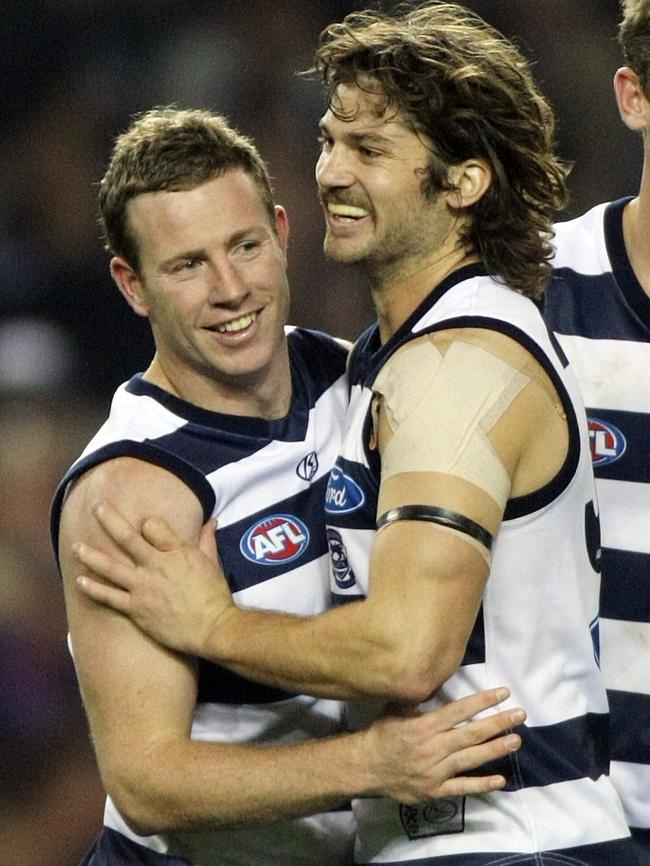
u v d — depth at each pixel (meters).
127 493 9.90
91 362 27.55
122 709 9.75
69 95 29.91
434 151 9.61
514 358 9.21
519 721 8.98
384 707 9.34
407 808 9.65
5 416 26.16
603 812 9.61
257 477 10.28
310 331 11.24
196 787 9.45
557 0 29.66
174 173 9.92
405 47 9.57
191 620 9.54
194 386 10.31
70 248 28.59
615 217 11.47
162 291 10.05
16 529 24.39
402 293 9.93
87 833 22.38
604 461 11.22
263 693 10.33
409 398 9.09
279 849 10.52
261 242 10.10
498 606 9.38
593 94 29.02
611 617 11.26
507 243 9.79
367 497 9.48
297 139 29.06
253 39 29.97
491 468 8.91
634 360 11.25
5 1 29.86
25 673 22.98
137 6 30.12
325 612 9.16
